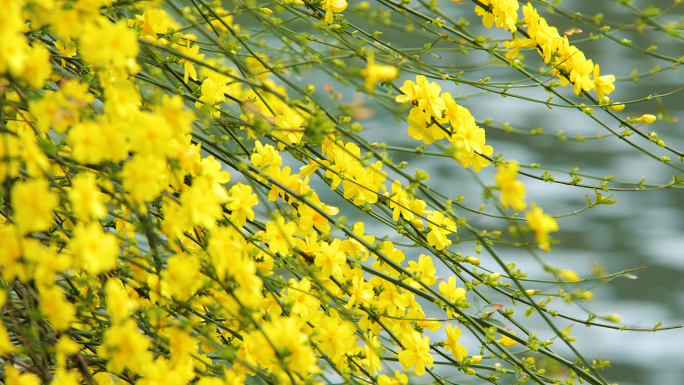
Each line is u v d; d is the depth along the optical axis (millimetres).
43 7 4965
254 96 5316
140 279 5160
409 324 5188
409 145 11305
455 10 13453
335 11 5266
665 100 13766
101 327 5098
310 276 5121
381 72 5008
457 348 5211
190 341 5031
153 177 4977
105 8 5125
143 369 4965
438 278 5215
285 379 5027
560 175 11852
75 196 4945
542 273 9203
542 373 5199
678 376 8008
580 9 15625
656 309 9148
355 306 5168
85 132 4953
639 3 15320
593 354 8180
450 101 5188
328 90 5160
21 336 5031
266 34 5504
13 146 4941
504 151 12453
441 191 10273
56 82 5137
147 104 5109
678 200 11430
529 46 5270
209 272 5039
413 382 5172
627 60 15195
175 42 5184
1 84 5012
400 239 5418
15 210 4922
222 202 5074
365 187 5188
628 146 12750
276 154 5180
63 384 4941
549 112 13875
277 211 5145
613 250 10281
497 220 9953
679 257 10008
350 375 5148
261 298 5121
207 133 5242
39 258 4938
